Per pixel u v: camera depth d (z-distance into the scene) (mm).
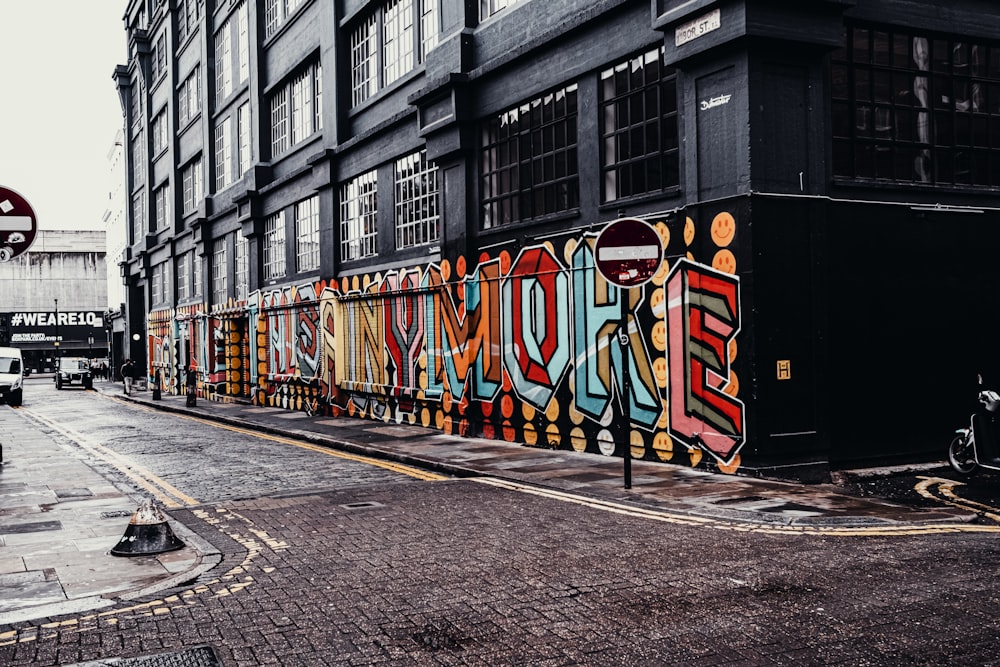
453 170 16406
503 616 5309
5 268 82750
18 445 17219
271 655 4742
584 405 13031
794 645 4656
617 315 12305
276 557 7051
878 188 11133
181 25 37969
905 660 4395
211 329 33344
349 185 21828
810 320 10469
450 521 8344
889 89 11492
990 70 12305
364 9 20688
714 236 10648
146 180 44500
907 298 11195
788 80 10414
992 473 10719
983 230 11789
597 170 12891
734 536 7355
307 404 24141
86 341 85375
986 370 11703
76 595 5957
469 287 15992
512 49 14508
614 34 12469
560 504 9141
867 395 10914
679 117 11281
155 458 14703
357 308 21203
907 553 6582
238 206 29531
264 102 27594
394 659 4637
